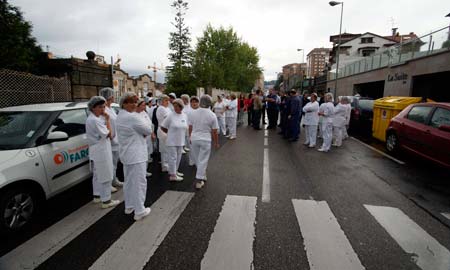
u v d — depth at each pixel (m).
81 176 4.21
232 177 5.35
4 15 8.46
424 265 2.62
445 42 13.02
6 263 2.56
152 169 5.99
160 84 43.72
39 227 3.27
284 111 10.68
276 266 2.55
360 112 11.43
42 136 3.62
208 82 25.30
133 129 3.33
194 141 4.64
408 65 16.23
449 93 14.87
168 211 3.74
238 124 15.98
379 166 6.32
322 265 2.58
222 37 41.19
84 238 3.01
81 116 4.52
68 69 9.85
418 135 6.41
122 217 3.55
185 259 2.64
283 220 3.50
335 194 4.47
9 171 3.02
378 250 2.86
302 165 6.36
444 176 5.56
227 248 2.83
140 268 2.50
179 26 21.14
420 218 3.63
